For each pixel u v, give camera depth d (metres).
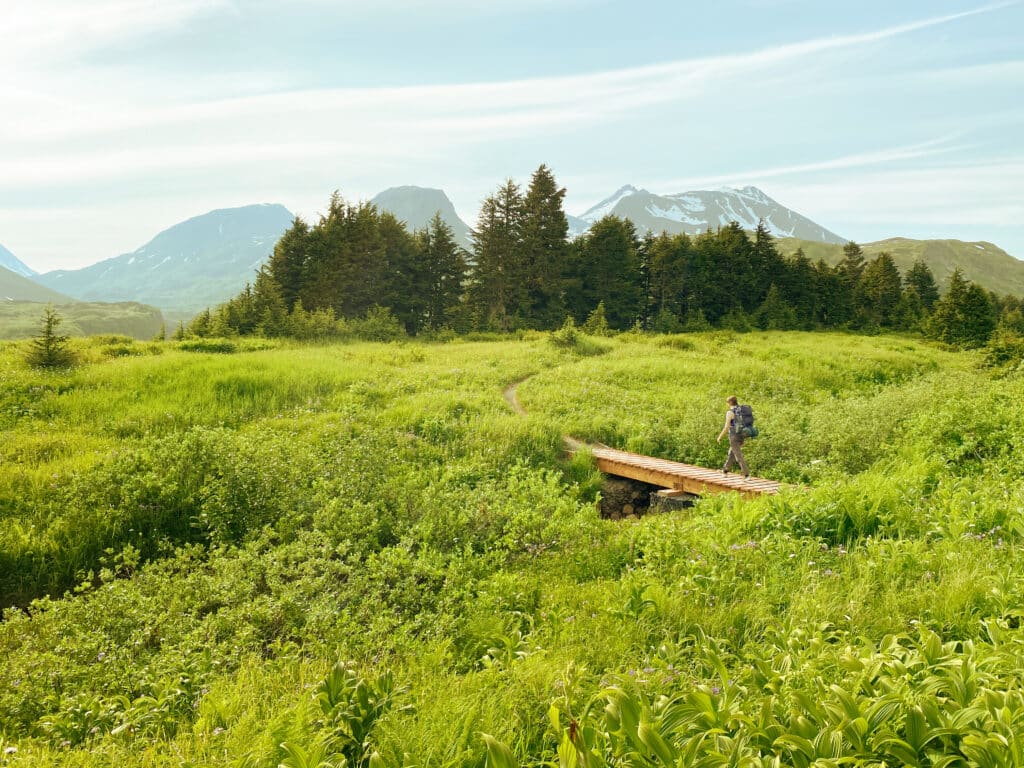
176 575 8.27
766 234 79.62
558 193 63.69
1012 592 5.09
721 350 38.50
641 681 4.07
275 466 11.80
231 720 4.41
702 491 12.39
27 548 9.23
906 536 7.72
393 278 61.75
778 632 4.95
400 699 4.23
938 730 2.80
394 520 10.51
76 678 5.68
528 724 4.02
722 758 2.75
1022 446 10.48
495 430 17.06
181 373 21.28
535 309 65.50
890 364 33.03
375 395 21.34
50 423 15.63
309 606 7.02
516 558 9.03
